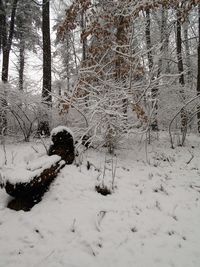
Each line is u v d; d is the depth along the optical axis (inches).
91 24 306.7
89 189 209.8
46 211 182.2
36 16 633.6
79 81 271.0
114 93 272.5
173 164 288.8
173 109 374.0
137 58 275.0
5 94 321.7
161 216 186.5
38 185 189.8
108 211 185.8
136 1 295.4
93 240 159.3
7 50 495.2
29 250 151.3
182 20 339.9
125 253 152.8
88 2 302.0
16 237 160.1
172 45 483.2
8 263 142.6
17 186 182.1
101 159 272.5
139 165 275.0
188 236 168.6
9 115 363.3
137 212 188.7
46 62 405.1
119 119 272.7
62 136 247.1
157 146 354.3
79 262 144.6
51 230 165.6
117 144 300.5
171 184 235.3
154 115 348.8
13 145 319.0
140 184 229.3
